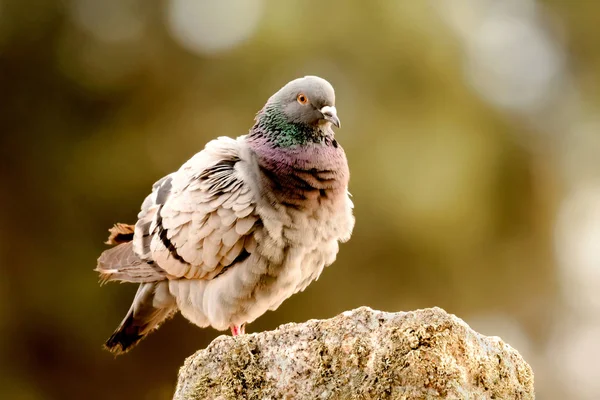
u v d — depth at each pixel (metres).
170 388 16.72
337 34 15.65
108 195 16.02
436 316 4.96
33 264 16.75
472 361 4.95
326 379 5.00
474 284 16.48
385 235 15.34
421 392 4.81
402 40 15.88
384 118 15.61
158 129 16.09
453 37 16.59
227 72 16.02
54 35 16.80
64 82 16.70
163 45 16.53
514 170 17.72
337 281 15.69
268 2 15.89
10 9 16.67
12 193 17.00
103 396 16.84
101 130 16.48
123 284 16.03
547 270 18.09
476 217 16.09
